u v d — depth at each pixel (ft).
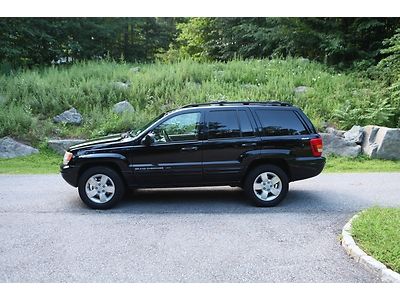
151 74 60.59
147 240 20.16
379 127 45.42
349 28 77.25
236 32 88.17
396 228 19.95
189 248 19.02
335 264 17.15
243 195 30.19
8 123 46.91
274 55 79.46
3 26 72.69
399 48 57.52
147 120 48.85
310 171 27.22
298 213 25.08
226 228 22.08
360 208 26.05
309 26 77.77
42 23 78.33
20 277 16.03
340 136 46.62
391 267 16.19
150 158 26.43
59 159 43.68
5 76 60.70
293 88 57.82
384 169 40.40
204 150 26.58
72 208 26.48
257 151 26.71
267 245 19.39
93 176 26.37
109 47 95.86
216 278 15.92
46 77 60.44
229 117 27.02
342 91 56.24
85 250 18.80
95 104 53.31
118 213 25.30
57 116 50.42
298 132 27.27
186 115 26.89
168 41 107.04
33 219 23.95
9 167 40.73
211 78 60.23
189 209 26.23
